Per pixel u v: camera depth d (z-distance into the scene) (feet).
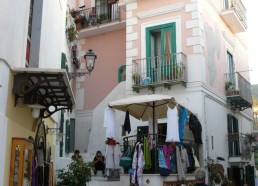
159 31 51.21
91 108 60.34
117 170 43.68
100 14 62.59
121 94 52.06
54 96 23.99
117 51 60.23
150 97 36.99
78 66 60.64
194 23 47.73
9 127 19.45
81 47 63.82
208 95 47.60
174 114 36.50
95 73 61.41
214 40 52.65
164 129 46.34
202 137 44.27
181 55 46.83
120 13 59.72
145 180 36.17
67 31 50.21
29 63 26.04
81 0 66.54
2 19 18.86
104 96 59.57
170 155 37.52
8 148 19.39
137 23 52.01
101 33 62.54
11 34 19.24
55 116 35.91
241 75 59.41
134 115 42.29
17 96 20.66
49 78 20.39
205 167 43.50
